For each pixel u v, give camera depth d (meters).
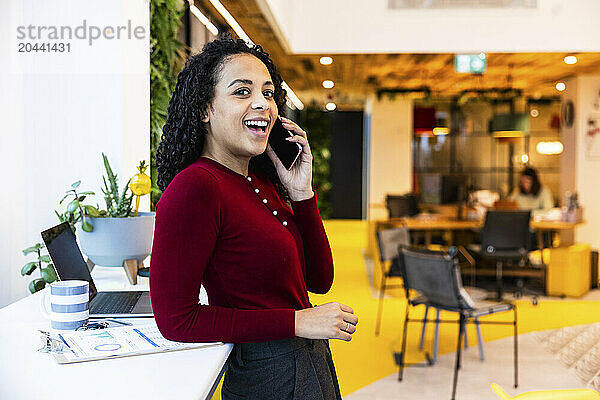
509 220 7.46
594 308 7.07
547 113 13.41
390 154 13.14
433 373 4.83
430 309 6.89
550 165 13.48
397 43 7.56
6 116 3.02
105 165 2.82
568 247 7.87
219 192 1.62
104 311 2.07
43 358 1.63
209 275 1.68
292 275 1.74
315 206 1.98
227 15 5.57
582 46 7.40
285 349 1.70
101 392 1.39
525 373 4.83
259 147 1.74
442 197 13.11
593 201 9.02
